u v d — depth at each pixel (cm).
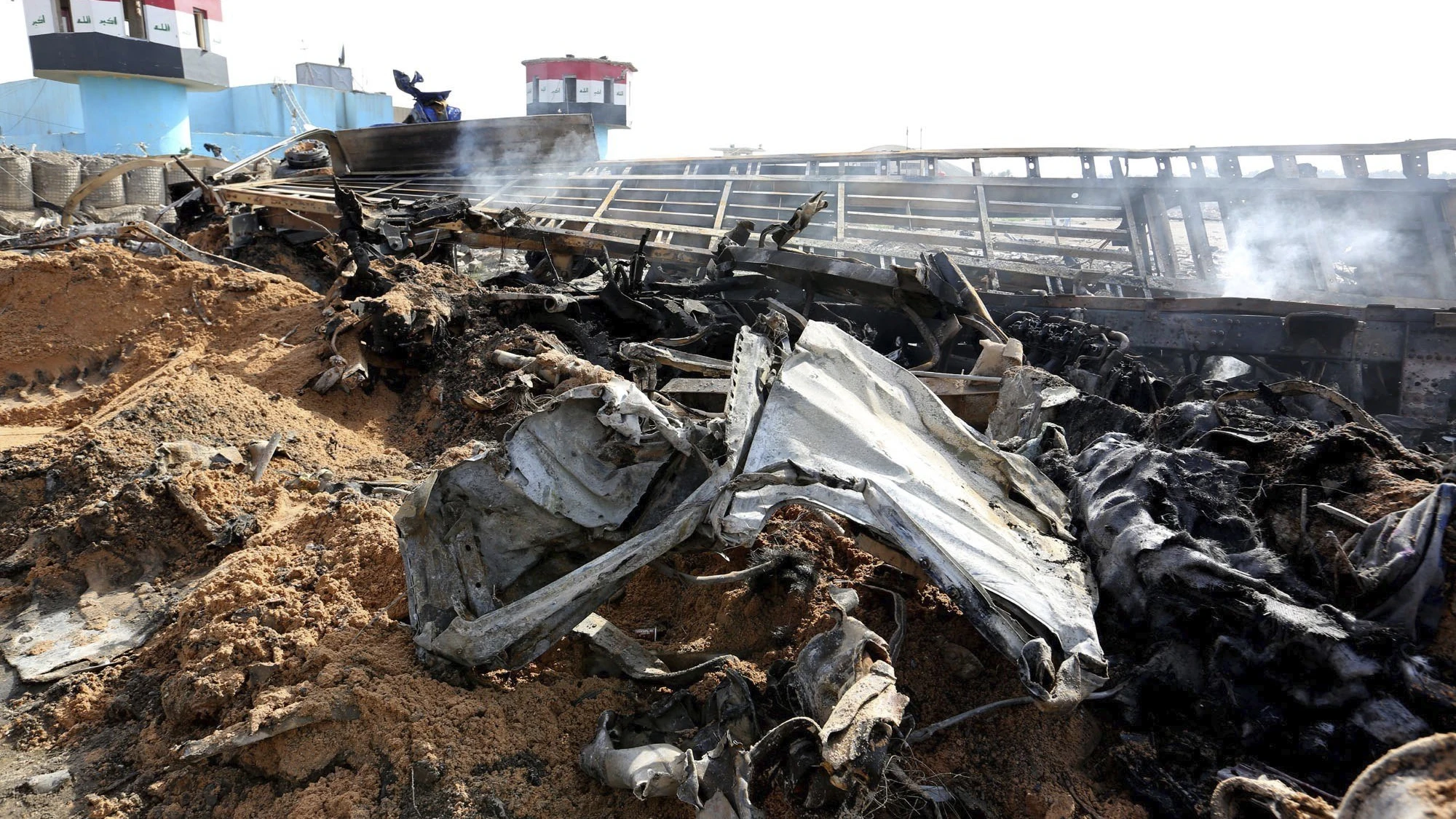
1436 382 772
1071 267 1037
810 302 890
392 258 1092
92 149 2858
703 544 396
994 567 357
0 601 505
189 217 1591
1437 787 211
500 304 943
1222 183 1041
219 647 409
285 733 365
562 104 3256
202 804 353
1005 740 362
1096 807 333
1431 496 337
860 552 500
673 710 378
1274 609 329
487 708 370
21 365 878
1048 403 555
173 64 2838
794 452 386
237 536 541
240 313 968
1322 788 309
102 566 534
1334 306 810
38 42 2672
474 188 1581
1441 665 315
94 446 622
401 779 340
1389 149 993
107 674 441
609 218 1348
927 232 1139
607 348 883
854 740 312
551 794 338
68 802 365
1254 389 520
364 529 502
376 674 386
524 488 407
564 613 376
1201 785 324
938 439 448
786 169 1358
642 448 408
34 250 1159
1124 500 388
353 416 841
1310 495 392
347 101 4025
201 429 697
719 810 298
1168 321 860
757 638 442
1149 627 361
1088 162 1125
